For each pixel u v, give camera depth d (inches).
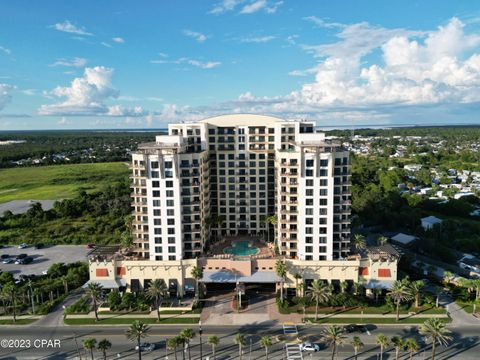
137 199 4746.6
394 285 3971.5
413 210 7066.9
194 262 4517.7
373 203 7268.7
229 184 5511.8
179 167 4539.9
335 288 4507.9
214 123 5462.6
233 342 3597.4
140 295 4377.5
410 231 6678.2
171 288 4584.2
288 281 4512.8
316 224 4443.9
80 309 4229.8
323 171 4343.0
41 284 4859.7
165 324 3954.2
